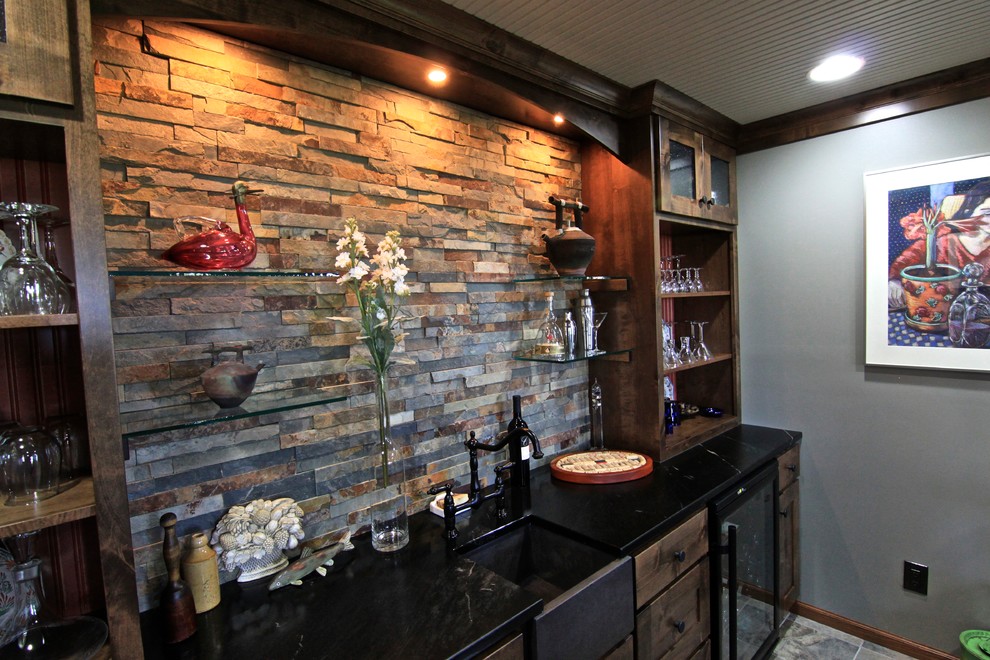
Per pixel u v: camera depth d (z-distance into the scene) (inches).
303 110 56.9
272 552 52.4
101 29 44.9
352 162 61.0
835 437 98.0
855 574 97.0
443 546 58.7
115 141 45.7
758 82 81.7
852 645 94.8
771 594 89.8
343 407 60.6
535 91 71.4
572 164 90.6
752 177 105.3
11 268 35.6
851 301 94.8
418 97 67.2
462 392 73.4
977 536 84.3
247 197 53.0
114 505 36.1
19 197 41.7
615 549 57.4
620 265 87.9
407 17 54.7
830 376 97.9
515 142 80.0
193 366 49.9
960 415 85.0
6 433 37.1
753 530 83.8
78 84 34.6
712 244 109.2
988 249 80.7
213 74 50.8
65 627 39.4
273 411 47.7
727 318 107.7
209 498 51.1
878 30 66.5
